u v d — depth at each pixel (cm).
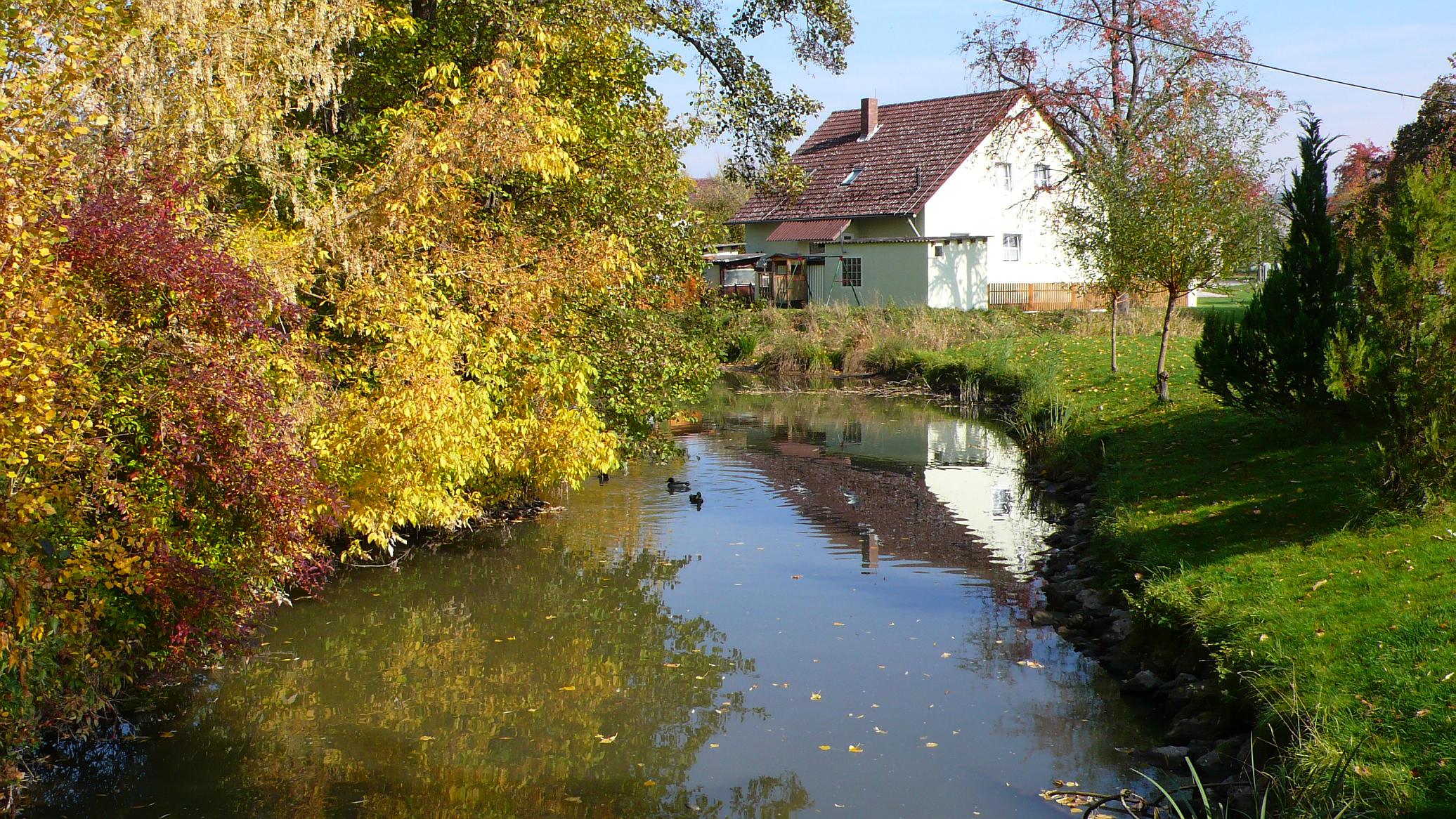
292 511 813
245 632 938
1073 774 739
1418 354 967
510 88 1138
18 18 707
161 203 749
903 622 1092
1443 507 971
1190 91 2973
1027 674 936
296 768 772
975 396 2859
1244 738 715
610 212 1414
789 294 4672
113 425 772
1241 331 1443
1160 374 1969
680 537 1461
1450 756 588
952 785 727
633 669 970
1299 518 1070
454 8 1367
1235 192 1966
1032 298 4716
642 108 1495
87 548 717
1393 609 783
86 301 714
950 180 4588
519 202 1373
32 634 689
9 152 620
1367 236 1388
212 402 757
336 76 1230
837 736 816
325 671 970
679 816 691
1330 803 571
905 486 1817
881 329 3716
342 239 1053
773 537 1462
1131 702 866
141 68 887
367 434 1076
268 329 827
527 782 747
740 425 2566
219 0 977
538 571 1295
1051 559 1297
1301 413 1376
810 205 4922
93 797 722
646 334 1491
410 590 1219
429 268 1206
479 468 1270
